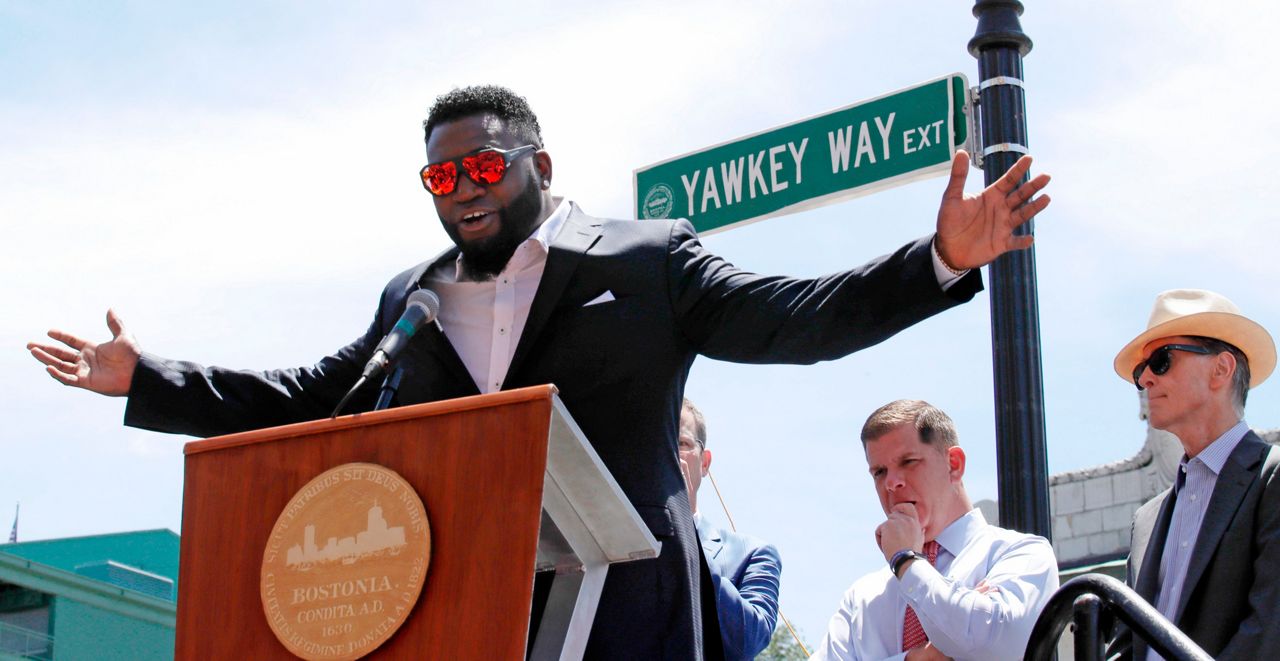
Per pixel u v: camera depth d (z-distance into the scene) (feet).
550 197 12.34
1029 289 19.21
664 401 11.44
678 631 10.84
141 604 52.39
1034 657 11.47
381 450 9.55
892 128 20.88
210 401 12.67
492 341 11.91
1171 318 15.99
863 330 10.69
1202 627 14.43
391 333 10.73
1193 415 15.67
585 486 9.77
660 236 11.87
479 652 8.84
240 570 9.82
